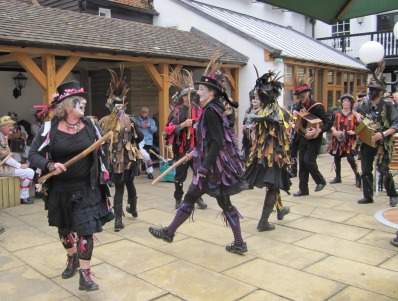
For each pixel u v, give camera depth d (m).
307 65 11.97
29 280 3.62
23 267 3.90
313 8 3.16
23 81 10.40
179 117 5.71
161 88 9.07
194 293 3.34
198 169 3.84
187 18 12.02
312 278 3.59
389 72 17.95
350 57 15.97
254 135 4.88
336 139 7.46
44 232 4.95
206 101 3.89
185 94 5.73
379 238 4.59
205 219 5.40
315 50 14.09
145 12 12.43
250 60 10.95
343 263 3.90
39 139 3.30
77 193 3.26
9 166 6.21
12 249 4.38
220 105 3.89
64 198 3.29
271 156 4.66
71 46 7.04
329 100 13.80
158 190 7.32
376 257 4.04
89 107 11.84
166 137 5.78
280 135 4.71
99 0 11.48
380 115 5.69
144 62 8.66
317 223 5.16
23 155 8.02
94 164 3.29
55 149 3.24
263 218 4.84
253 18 15.45
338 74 14.31
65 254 4.23
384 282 3.49
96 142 3.20
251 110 6.83
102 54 7.75
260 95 4.79
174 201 6.50
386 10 3.30
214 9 13.45
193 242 4.54
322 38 18.53
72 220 3.35
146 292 3.37
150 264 3.94
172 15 12.38
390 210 4.79
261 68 10.81
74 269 3.68
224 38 11.35
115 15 12.02
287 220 5.30
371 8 3.26
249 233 4.80
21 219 5.51
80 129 3.33
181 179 5.80
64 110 3.24
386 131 5.59
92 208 3.31
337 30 19.16
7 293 3.38
